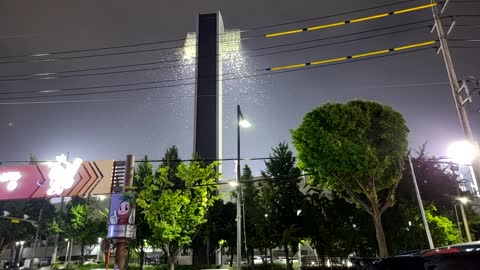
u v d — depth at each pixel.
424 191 31.75
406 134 22.11
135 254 39.81
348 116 21.42
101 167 25.91
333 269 32.62
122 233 21.75
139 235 34.50
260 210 33.88
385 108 22.12
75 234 46.81
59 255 71.06
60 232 48.12
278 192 34.50
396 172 22.42
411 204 30.59
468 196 35.38
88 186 25.72
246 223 36.00
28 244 70.75
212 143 58.59
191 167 29.92
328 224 31.62
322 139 21.25
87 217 47.19
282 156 35.62
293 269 35.22
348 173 22.06
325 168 21.84
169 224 29.08
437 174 33.22
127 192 22.91
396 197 30.62
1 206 49.44
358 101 22.41
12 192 26.88
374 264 5.89
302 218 33.22
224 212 40.88
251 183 35.31
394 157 21.86
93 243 51.03
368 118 21.62
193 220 29.94
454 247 3.60
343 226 31.23
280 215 33.91
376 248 30.83
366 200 28.02
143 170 37.56
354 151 20.75
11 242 51.66
